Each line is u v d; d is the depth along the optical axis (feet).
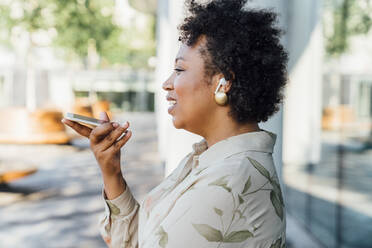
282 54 3.14
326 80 16.06
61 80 60.70
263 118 3.16
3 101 52.34
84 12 42.55
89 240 13.65
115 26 50.39
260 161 2.91
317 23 17.63
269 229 2.80
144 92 79.66
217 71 3.04
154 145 38.88
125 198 3.92
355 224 11.28
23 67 52.75
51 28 40.01
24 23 38.29
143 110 79.71
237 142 2.99
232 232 2.71
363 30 12.14
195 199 2.75
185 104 3.16
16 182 22.29
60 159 29.43
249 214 2.74
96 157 3.70
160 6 30.32
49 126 35.78
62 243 13.33
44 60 57.93
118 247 3.99
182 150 6.82
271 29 3.09
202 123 3.19
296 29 19.11
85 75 72.49
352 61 13.01
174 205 2.91
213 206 2.70
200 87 3.10
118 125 3.54
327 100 15.81
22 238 13.73
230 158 2.91
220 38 2.98
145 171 26.58
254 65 2.98
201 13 3.07
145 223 3.53
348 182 12.12
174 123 3.28
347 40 13.69
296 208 16.19
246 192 2.75
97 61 73.67
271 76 3.04
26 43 40.40
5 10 37.70
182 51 3.19
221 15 3.02
